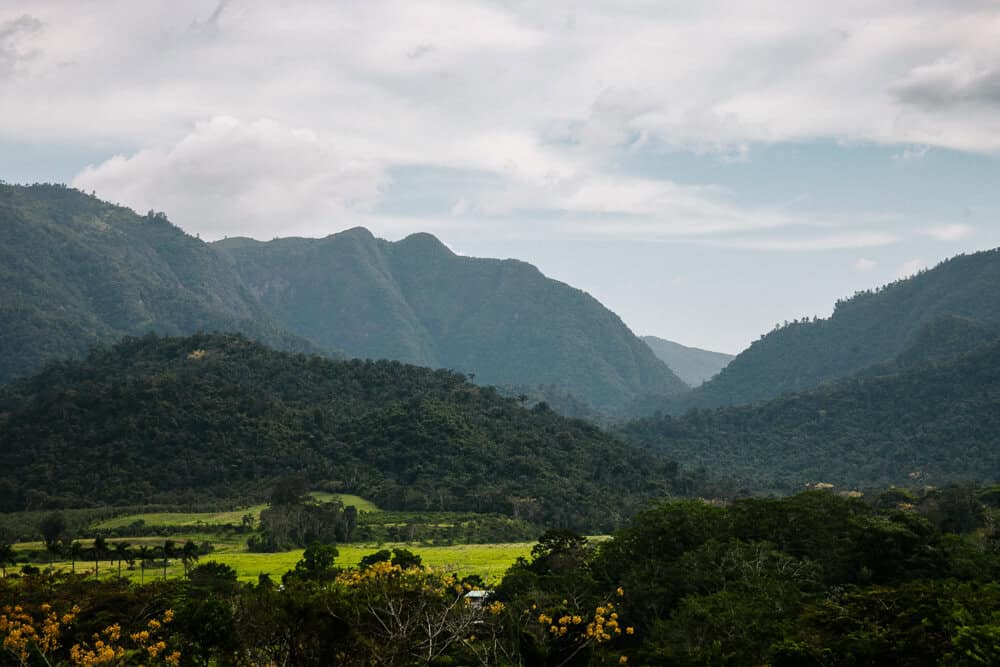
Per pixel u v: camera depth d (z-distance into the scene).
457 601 48.94
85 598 56.22
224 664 47.31
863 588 67.62
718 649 55.50
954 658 46.06
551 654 45.41
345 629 45.12
